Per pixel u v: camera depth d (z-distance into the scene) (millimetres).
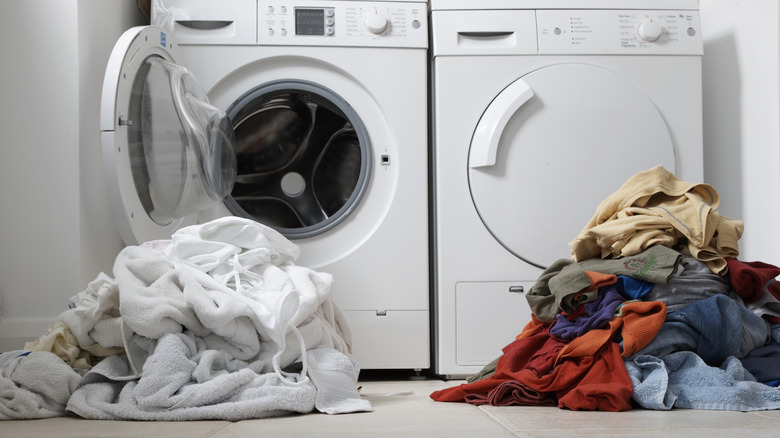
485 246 2443
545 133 2467
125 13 2492
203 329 1598
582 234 1752
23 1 2057
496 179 2449
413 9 2500
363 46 2465
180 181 2207
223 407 1395
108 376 1507
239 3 2447
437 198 2453
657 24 2512
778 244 2414
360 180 2443
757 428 1205
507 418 1370
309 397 1488
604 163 2477
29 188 2023
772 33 2439
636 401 1479
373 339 2412
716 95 2766
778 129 2410
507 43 2506
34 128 2033
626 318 1560
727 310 1568
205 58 2434
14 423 1354
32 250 2016
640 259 1656
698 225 1656
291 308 1607
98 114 2203
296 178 2516
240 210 2430
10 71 2047
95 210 2145
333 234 2436
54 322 1994
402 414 1470
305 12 2461
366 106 2479
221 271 1723
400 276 2432
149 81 2131
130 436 1172
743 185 2613
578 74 2488
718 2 2758
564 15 2518
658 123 2504
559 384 1532
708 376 1494
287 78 2463
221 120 2201
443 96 2463
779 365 1585
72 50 2043
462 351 2418
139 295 1542
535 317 1778
